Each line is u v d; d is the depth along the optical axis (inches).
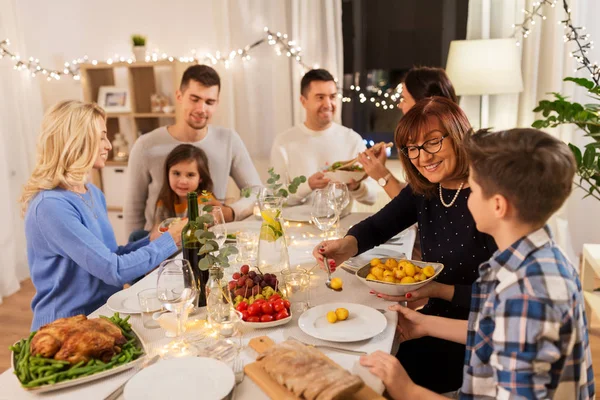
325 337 48.3
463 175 60.7
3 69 146.3
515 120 139.6
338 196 82.9
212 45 157.6
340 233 84.9
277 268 62.6
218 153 116.6
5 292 141.9
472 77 125.6
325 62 148.2
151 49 161.6
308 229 89.4
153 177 112.8
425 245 65.2
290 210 102.5
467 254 60.6
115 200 162.1
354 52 156.3
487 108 138.3
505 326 34.6
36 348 43.1
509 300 34.9
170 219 78.4
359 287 62.6
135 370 44.4
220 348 46.8
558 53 134.0
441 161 60.0
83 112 67.4
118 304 57.6
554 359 33.2
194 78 108.7
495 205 36.8
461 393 40.8
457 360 61.0
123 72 163.9
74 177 67.6
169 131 114.0
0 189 140.1
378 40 154.6
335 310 54.4
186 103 110.6
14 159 151.2
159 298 48.5
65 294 67.5
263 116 155.2
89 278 67.6
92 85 160.7
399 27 152.6
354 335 49.0
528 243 36.4
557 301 33.9
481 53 125.0
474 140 38.1
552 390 34.9
